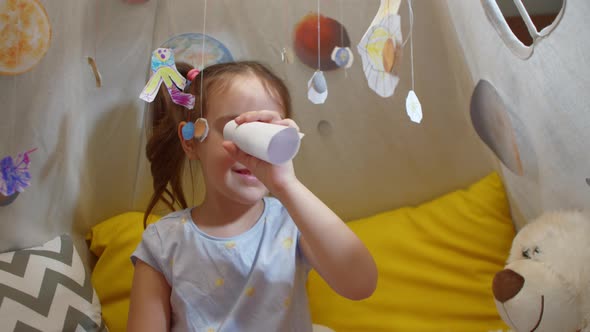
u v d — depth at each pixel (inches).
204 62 48.2
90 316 43.8
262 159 28.0
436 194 52.4
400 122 50.5
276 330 33.8
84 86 46.1
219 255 35.1
